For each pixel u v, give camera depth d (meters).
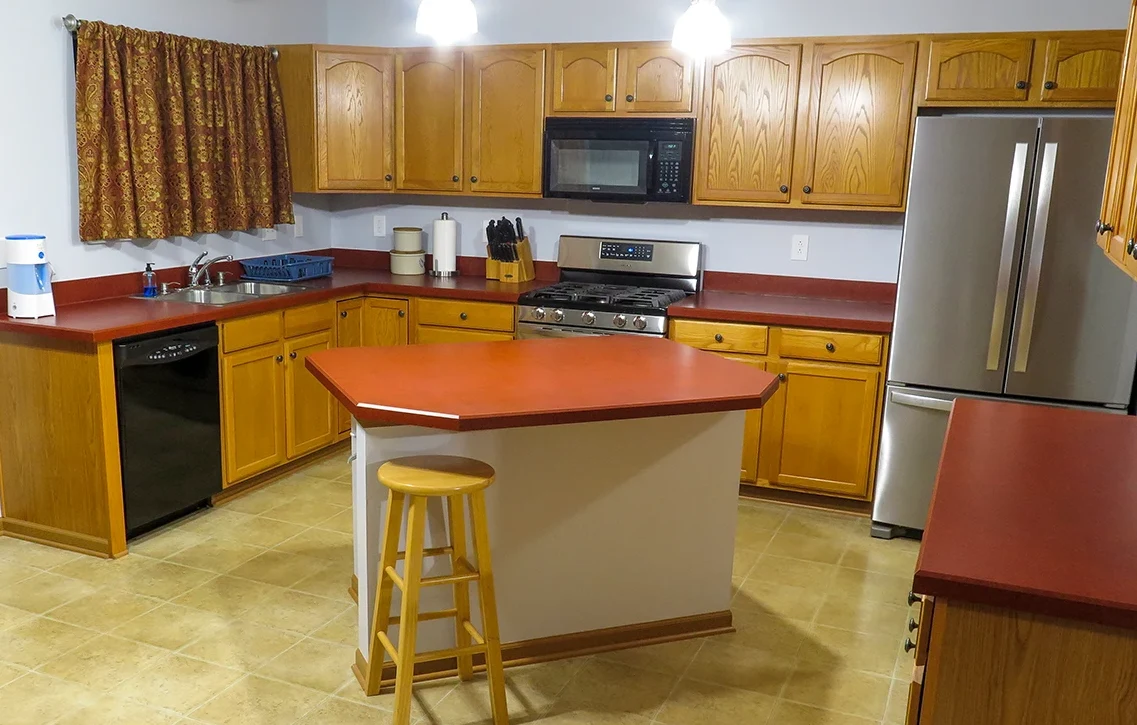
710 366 2.88
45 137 3.68
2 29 3.47
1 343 3.47
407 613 2.32
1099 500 1.77
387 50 4.75
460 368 2.76
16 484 3.58
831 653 2.93
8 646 2.83
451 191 4.80
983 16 4.10
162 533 3.71
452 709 2.58
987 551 1.51
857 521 4.07
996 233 3.52
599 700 2.64
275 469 4.37
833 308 4.19
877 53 3.97
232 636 2.93
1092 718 1.42
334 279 4.88
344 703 2.59
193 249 4.46
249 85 4.51
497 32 4.90
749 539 3.83
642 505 2.86
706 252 4.73
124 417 3.43
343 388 2.49
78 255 3.87
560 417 2.33
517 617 2.81
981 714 1.47
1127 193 1.87
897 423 3.79
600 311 4.29
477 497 2.36
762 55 4.15
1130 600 1.35
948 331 3.66
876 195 4.10
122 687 2.63
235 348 3.91
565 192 4.57
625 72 4.38
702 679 2.76
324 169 4.78
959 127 3.49
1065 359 3.52
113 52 3.77
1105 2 3.93
